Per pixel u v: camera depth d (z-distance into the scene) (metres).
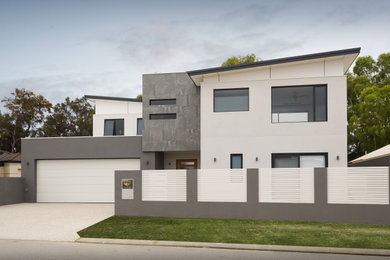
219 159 12.70
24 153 15.65
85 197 15.27
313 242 6.83
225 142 12.72
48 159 15.66
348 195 9.20
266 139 12.41
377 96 22.92
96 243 7.19
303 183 9.52
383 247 6.41
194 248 6.72
